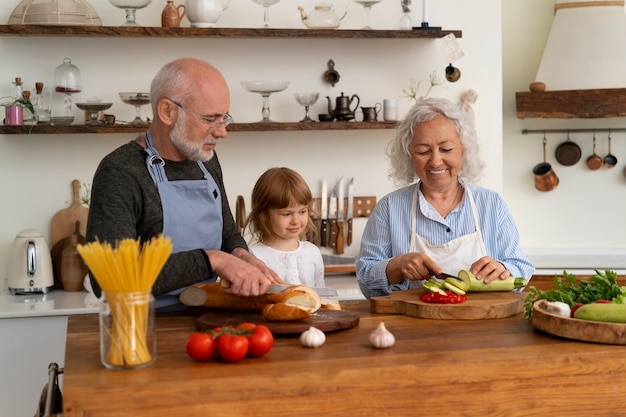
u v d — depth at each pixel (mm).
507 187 5215
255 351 2020
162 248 1920
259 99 4504
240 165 4531
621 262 4875
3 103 4273
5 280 4262
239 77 4480
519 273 2924
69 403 1786
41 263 4160
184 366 1960
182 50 4418
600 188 5203
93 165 4375
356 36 4289
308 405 1918
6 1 4215
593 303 2266
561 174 5211
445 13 4660
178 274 2402
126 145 2609
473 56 4695
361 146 4637
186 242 2676
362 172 4648
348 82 4590
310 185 4602
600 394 2117
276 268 3451
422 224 3025
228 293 2467
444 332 2330
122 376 1871
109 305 1929
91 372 1908
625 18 4887
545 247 5195
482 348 2143
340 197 4578
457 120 2883
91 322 2465
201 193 2693
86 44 4332
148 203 2566
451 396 2020
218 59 4461
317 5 4359
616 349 2133
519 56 5137
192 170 2709
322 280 3598
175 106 2543
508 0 5113
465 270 2738
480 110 4711
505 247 2982
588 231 5223
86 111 4168
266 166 4551
